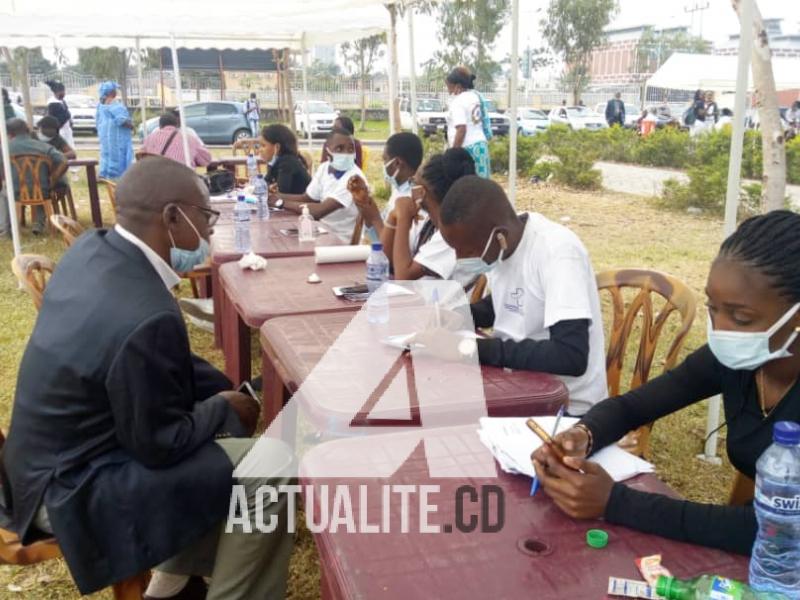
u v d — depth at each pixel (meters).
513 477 1.56
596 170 13.09
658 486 1.55
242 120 20.41
